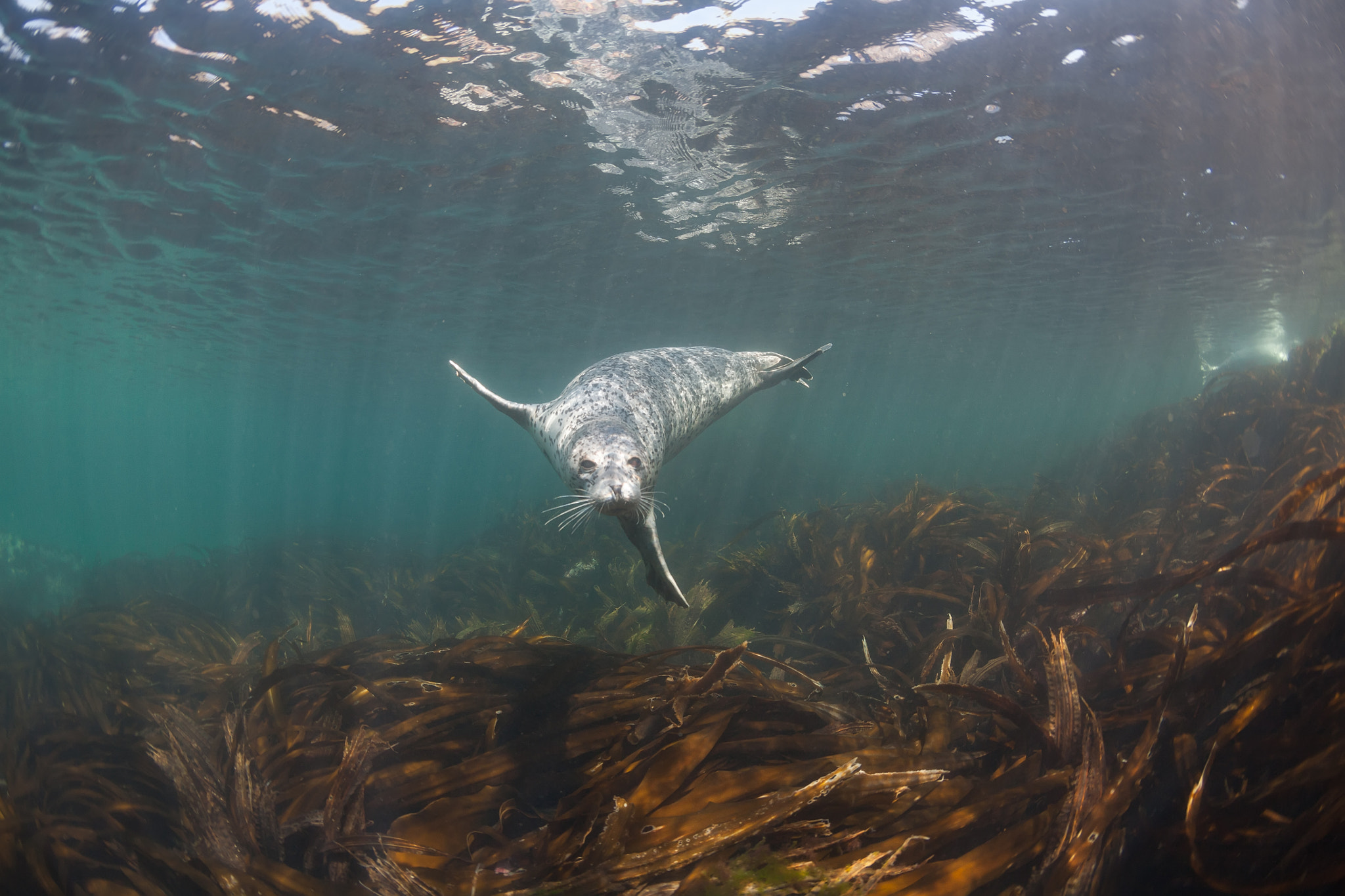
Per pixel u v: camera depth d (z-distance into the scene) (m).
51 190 10.57
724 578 7.28
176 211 11.25
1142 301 19.16
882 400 46.00
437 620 7.58
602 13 6.62
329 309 17.70
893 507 8.20
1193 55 7.16
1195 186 10.70
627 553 9.32
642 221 11.80
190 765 2.39
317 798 2.56
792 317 19.66
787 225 12.13
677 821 2.11
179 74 7.52
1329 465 4.05
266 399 37.97
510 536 12.98
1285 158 9.77
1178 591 3.94
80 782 2.82
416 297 16.48
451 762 2.85
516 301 16.92
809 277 15.45
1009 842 1.84
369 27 6.79
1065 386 42.50
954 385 38.53
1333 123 8.73
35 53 7.20
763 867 1.78
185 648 5.98
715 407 5.59
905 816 2.15
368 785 2.54
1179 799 2.09
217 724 3.43
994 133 8.83
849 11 6.52
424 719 2.95
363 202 10.80
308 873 2.19
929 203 11.16
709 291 16.47
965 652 4.05
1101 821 1.85
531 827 2.44
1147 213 11.85
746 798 2.25
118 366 28.06
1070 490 9.14
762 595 6.84
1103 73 7.47
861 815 2.14
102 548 29.59
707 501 16.88
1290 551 2.80
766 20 6.69
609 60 7.31
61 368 28.98
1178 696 2.37
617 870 1.80
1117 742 2.46
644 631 5.84
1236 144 9.26
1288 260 15.77
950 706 2.96
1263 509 4.16
